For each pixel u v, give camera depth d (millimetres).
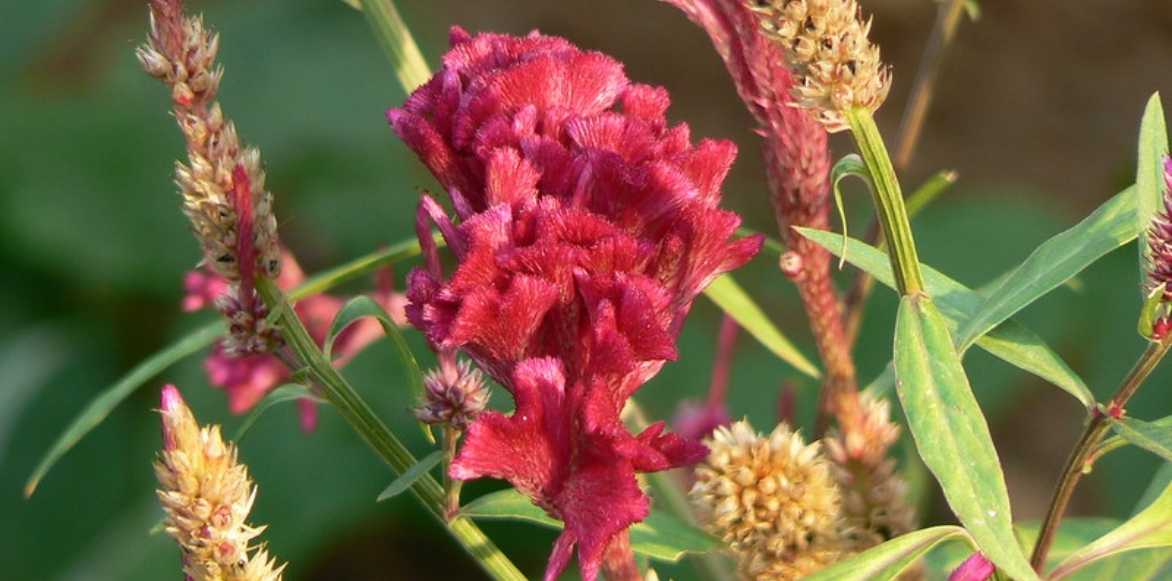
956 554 800
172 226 1701
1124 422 669
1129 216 678
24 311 1685
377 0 830
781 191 744
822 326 758
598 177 631
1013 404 1696
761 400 1470
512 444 627
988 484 642
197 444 645
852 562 667
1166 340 656
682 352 1499
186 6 696
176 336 1663
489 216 624
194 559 648
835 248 700
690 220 636
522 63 648
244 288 703
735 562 727
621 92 660
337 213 1693
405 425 1460
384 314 715
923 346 654
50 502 1585
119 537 1553
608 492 622
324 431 1553
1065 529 827
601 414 619
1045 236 1676
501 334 631
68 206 1704
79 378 1648
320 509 1531
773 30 649
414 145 659
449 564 1707
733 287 810
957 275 1665
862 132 651
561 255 622
